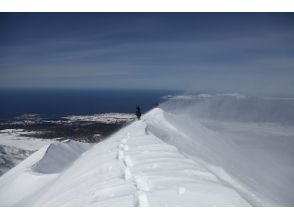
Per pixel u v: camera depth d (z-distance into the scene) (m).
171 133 23.81
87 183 7.62
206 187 5.73
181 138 23.12
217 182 6.54
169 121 28.86
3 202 21.75
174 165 7.62
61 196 8.02
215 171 12.39
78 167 12.16
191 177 6.54
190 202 5.00
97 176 7.84
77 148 42.06
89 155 13.52
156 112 33.69
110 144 13.62
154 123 26.31
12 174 32.69
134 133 16.34
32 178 23.70
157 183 6.11
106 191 6.11
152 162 8.09
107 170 8.18
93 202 5.81
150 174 6.78
